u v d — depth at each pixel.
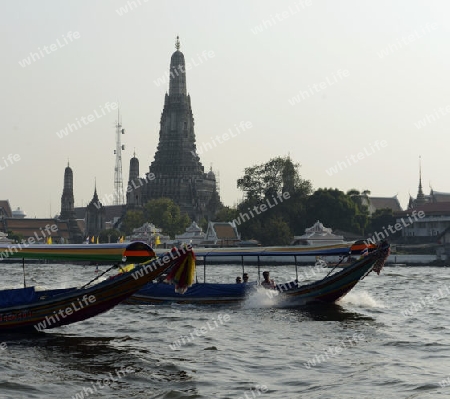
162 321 28.97
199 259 112.81
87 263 121.31
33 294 24.86
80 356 21.11
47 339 24.22
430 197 188.12
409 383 17.33
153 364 19.86
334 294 32.94
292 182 129.75
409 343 23.23
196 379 18.03
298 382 17.64
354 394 16.36
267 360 20.47
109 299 24.22
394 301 38.34
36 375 18.50
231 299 33.19
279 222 121.62
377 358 20.66
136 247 22.23
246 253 34.59
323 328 26.83
